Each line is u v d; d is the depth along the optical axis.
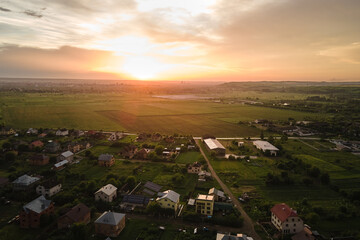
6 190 106.31
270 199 105.62
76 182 119.25
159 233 80.25
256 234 81.44
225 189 114.56
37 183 114.50
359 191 105.88
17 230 81.06
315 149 185.00
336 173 136.62
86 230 77.19
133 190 111.62
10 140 189.88
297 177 129.38
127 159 154.88
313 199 106.25
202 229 82.50
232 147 185.75
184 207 98.38
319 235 81.12
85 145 177.00
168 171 136.00
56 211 90.94
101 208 95.50
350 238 79.88
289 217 81.38
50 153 164.12
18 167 138.00
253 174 133.25
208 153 171.25
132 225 84.94
